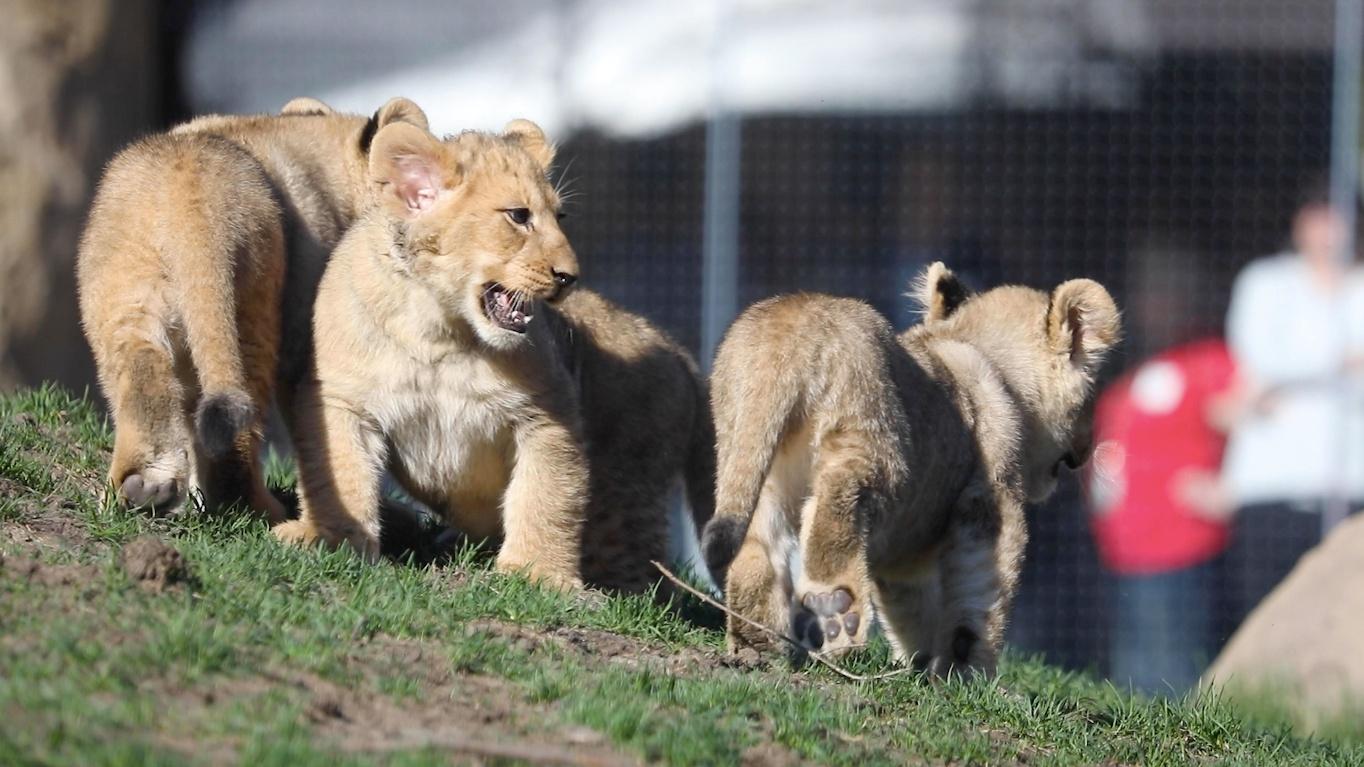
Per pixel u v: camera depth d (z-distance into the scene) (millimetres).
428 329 10469
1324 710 14078
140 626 7934
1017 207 20406
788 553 10086
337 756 6926
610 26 20438
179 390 10164
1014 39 20609
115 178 10477
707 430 12586
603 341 11969
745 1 20453
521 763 7336
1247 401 18266
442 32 20375
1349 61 18859
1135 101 20609
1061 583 18578
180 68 20547
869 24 20500
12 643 7496
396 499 12570
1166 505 18109
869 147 20328
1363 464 18156
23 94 19422
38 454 11047
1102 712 10984
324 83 20359
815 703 9055
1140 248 20453
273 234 10578
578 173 20219
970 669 10703
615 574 11961
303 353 11289
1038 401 11680
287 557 9492
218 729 7086
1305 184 20391
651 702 8531
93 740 6699
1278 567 18094
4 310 19328
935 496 10680
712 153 19312
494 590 9914
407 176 10406
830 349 9836
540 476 10711
